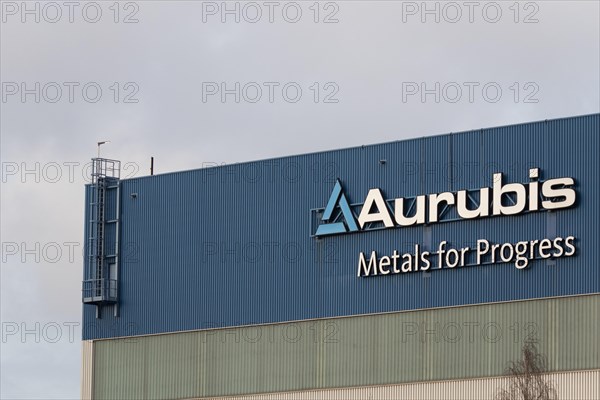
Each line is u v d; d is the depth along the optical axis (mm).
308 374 140375
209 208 147625
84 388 151750
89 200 153625
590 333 128625
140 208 151375
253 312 144000
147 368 149000
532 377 127125
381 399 136500
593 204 129500
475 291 133500
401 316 136500
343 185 140500
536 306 130875
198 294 147125
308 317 141000
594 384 127938
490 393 131625
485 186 133625
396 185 137750
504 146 133125
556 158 131125
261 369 142875
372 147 139375
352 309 138875
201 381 145875
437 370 134375
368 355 137625
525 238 131750
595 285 128875
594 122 129875
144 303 149875
